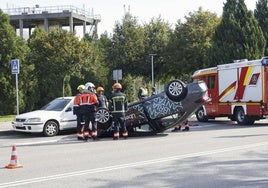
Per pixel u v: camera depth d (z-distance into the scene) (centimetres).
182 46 4209
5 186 754
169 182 771
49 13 5684
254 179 787
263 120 2378
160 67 4653
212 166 920
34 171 896
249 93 1992
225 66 2152
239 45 3366
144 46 4584
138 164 960
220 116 2223
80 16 5850
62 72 3538
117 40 4606
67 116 1744
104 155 1114
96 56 3966
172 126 1622
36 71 3494
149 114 1581
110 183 768
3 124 2138
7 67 3231
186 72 4384
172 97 1549
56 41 3494
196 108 1587
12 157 946
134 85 4566
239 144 1283
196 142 1357
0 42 3209
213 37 3531
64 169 913
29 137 1677
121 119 1523
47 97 3522
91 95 1508
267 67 1914
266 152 1112
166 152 1142
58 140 1540
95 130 1511
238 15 3425
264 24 3781
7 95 3247
